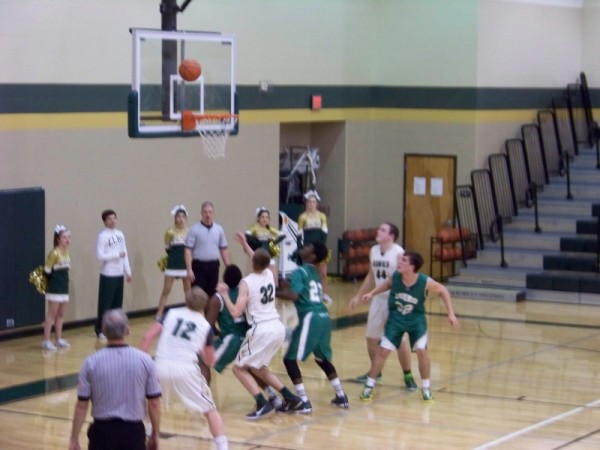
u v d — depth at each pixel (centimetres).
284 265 2039
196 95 1478
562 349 1534
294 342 1160
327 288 2094
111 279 1575
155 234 1786
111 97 1698
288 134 2231
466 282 2022
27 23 1570
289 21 2030
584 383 1327
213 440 1062
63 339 1577
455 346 1548
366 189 2252
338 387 1195
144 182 1761
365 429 1105
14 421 1131
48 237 1614
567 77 2338
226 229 1925
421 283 1192
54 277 1499
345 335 1625
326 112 2128
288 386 1296
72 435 775
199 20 1847
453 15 2125
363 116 2225
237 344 1152
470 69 2116
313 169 2178
